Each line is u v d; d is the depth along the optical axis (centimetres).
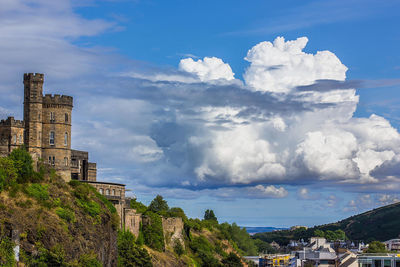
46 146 17938
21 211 13312
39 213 13625
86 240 14638
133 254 17662
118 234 17750
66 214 14262
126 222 18612
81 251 14162
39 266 12650
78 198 15650
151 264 18100
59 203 14612
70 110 18362
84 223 14962
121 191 19375
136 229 19312
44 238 13212
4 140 17238
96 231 15338
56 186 15225
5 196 13462
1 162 13962
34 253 12838
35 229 13162
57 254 13088
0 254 12094
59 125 18050
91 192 16825
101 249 15350
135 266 17550
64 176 18038
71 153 19575
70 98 18338
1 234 12412
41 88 17988
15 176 14100
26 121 17850
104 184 18650
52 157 17938
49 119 18000
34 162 15250
